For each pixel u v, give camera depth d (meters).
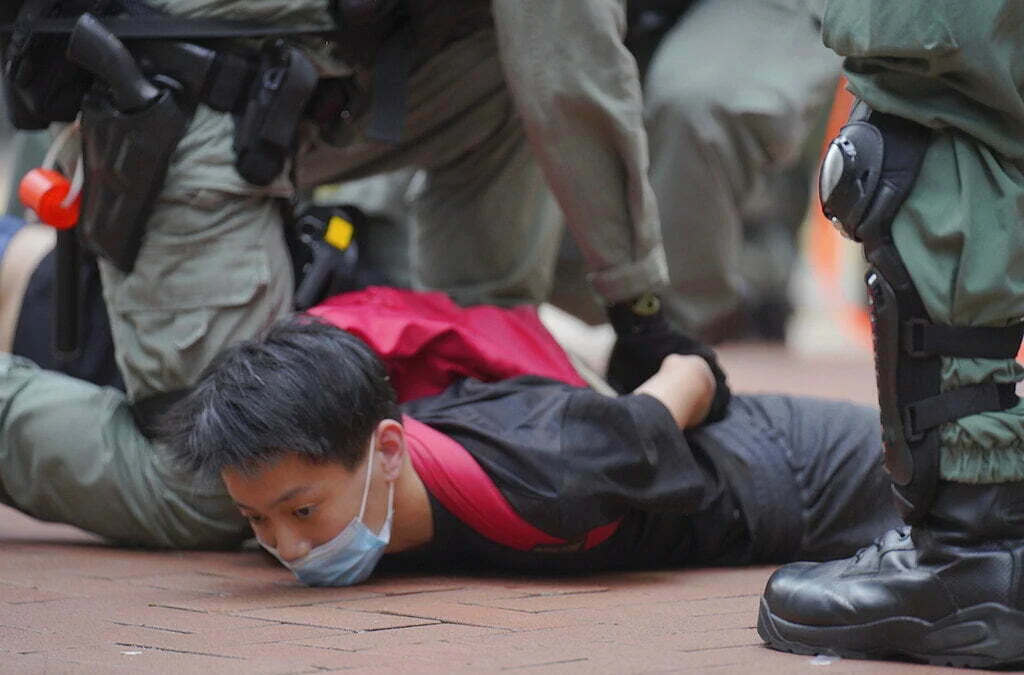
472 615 9.70
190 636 9.00
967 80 8.03
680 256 15.82
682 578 11.38
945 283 8.12
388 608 9.93
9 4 12.41
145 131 11.91
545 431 10.83
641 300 12.28
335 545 10.38
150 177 12.02
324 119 12.92
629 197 12.16
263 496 10.09
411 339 11.63
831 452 12.02
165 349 12.27
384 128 12.78
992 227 8.05
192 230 12.21
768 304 36.16
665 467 10.92
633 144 12.02
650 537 11.49
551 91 11.91
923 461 8.27
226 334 12.27
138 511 12.25
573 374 12.44
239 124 12.19
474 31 13.90
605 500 10.75
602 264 12.29
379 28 12.62
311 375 10.03
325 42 12.62
